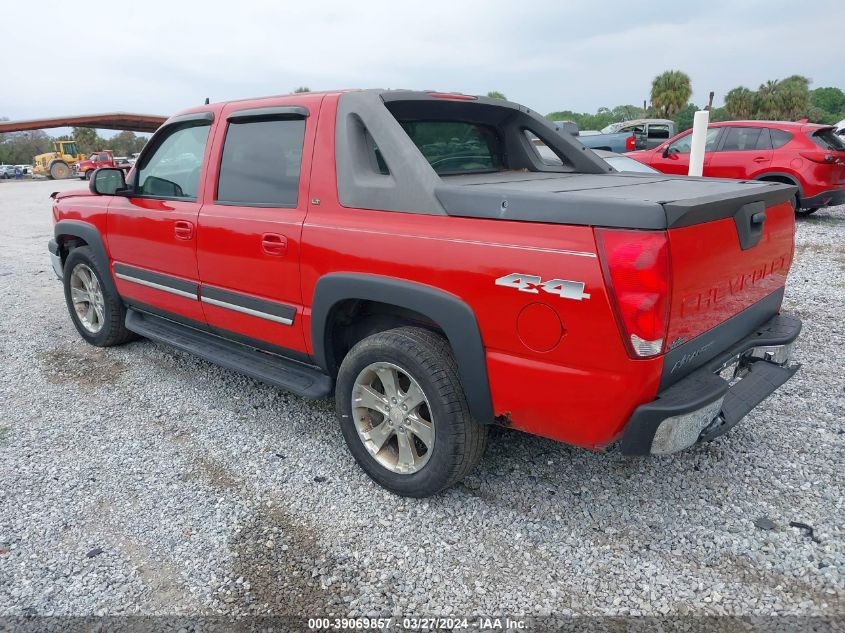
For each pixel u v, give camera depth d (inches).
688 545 104.9
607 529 109.7
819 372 169.9
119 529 113.4
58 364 195.0
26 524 115.0
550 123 161.6
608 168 157.8
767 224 112.3
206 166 152.3
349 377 121.3
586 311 89.0
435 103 138.3
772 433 138.9
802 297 243.4
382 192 115.3
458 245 102.3
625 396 89.6
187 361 195.6
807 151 390.6
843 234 373.1
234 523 114.5
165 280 165.8
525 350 97.2
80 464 135.6
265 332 141.3
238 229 139.7
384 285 111.7
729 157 419.5
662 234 84.2
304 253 125.7
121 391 173.8
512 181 131.2
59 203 208.5
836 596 92.7
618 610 92.1
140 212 169.2
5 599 97.0
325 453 138.9
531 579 99.0
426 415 118.6
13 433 150.1
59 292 288.8
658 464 128.9
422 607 94.0
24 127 1333.7
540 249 92.9
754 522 109.8
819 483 120.0
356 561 104.0
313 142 128.3
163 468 133.6
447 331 105.0
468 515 115.0
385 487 121.8
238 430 150.1
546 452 135.4
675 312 88.7
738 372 115.7
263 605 95.2
